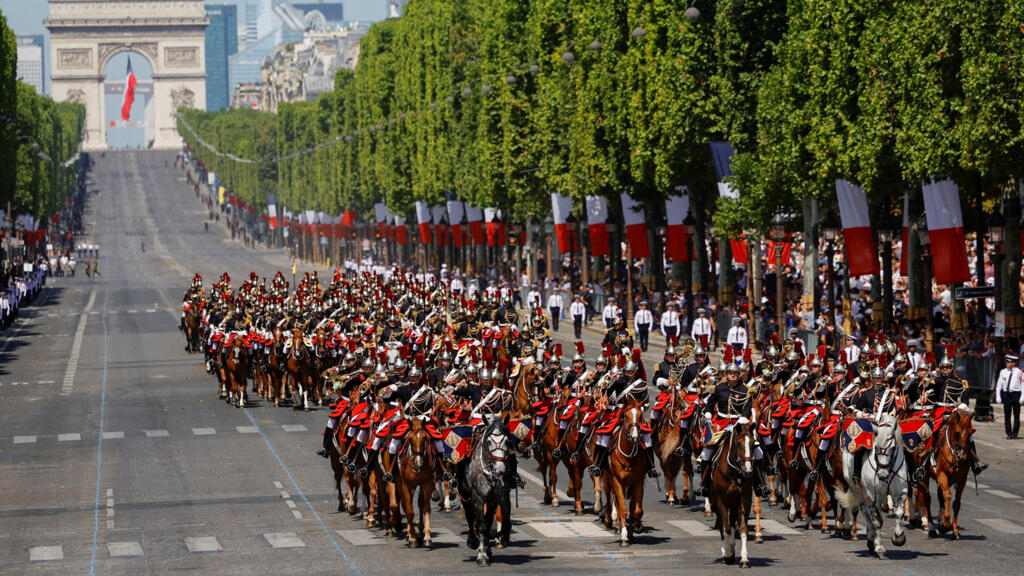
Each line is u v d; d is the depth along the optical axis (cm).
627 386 11694
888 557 10869
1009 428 17150
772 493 13512
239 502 14062
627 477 11394
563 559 10938
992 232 18338
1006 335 19288
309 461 16562
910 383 12031
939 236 18675
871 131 19238
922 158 17675
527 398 15062
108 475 15888
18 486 15300
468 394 11381
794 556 10950
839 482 11325
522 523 12606
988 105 16500
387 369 11950
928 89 17662
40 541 12300
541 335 17838
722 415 10788
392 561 11088
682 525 12375
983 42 16625
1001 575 10094
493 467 10694
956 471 11588
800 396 12150
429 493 11606
